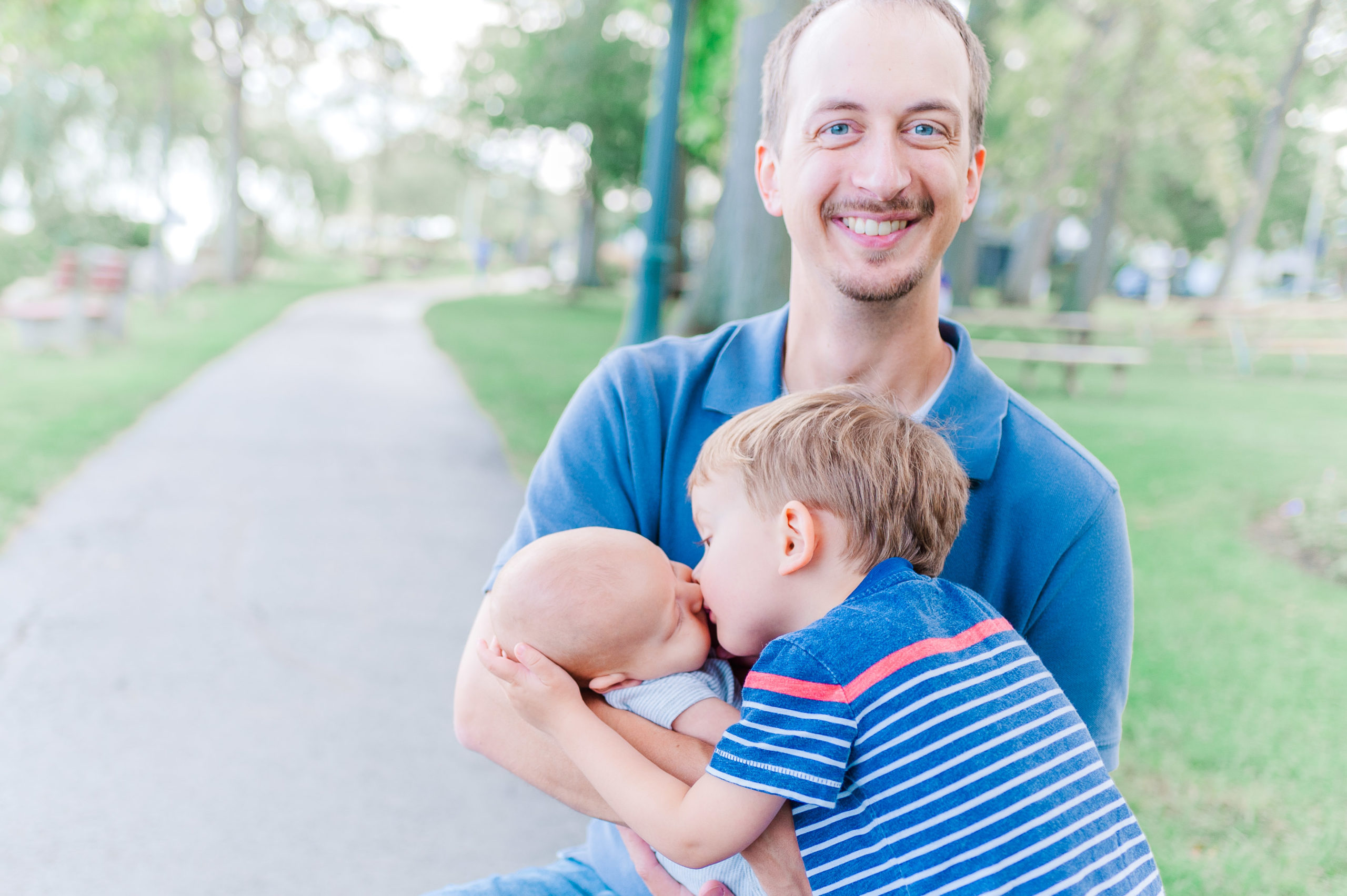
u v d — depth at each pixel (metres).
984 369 1.40
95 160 32.12
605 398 1.42
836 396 1.23
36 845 2.89
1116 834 1.13
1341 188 30.58
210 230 32.03
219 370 12.41
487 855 2.98
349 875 2.84
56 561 5.20
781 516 1.16
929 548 1.19
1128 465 8.05
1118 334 21.33
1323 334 19.30
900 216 1.28
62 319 12.73
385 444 8.52
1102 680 1.35
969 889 1.03
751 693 1.09
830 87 1.28
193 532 5.80
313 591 4.97
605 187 34.56
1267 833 3.00
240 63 27.84
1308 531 5.94
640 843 1.27
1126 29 24.92
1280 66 25.11
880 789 1.06
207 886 2.76
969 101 1.33
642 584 1.20
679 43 8.09
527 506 1.44
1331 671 4.11
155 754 3.40
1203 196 31.03
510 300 32.44
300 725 3.65
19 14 14.00
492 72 31.09
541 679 1.19
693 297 12.26
